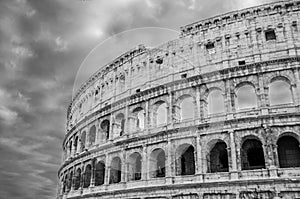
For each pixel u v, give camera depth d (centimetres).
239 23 5947
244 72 5528
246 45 5734
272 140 4900
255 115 5159
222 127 5312
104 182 6444
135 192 5666
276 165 4725
